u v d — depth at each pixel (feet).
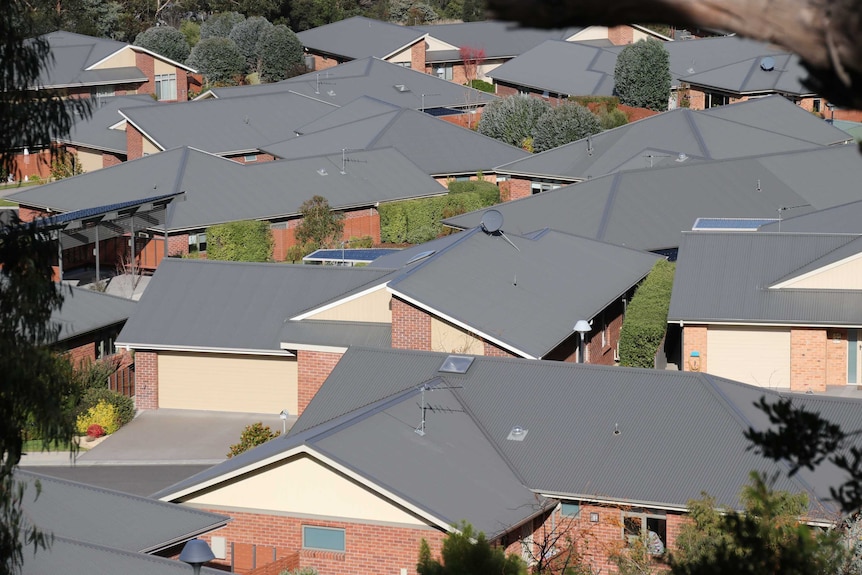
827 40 31.01
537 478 214.48
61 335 331.77
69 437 119.34
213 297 341.21
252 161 634.84
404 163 548.31
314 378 316.19
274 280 343.67
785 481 199.31
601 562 207.82
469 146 594.65
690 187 444.14
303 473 205.26
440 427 226.38
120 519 193.67
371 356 261.44
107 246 475.31
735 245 344.49
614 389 233.96
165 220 463.01
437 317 296.10
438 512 195.31
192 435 316.40
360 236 517.55
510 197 540.93
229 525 209.46
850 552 110.73
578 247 363.97
